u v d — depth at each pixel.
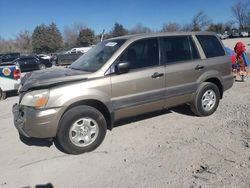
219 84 6.71
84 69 5.41
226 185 3.71
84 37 88.06
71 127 4.76
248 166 4.16
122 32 86.06
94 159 4.68
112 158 4.68
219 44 6.77
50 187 3.95
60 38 94.12
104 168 4.37
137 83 5.33
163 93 5.71
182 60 6.02
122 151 4.92
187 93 6.10
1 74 10.20
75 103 4.86
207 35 6.61
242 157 4.44
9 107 9.02
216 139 5.20
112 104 5.11
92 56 5.75
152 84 5.53
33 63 26.39
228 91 9.24
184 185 3.77
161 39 5.82
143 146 5.08
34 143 5.51
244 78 11.55
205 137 5.32
